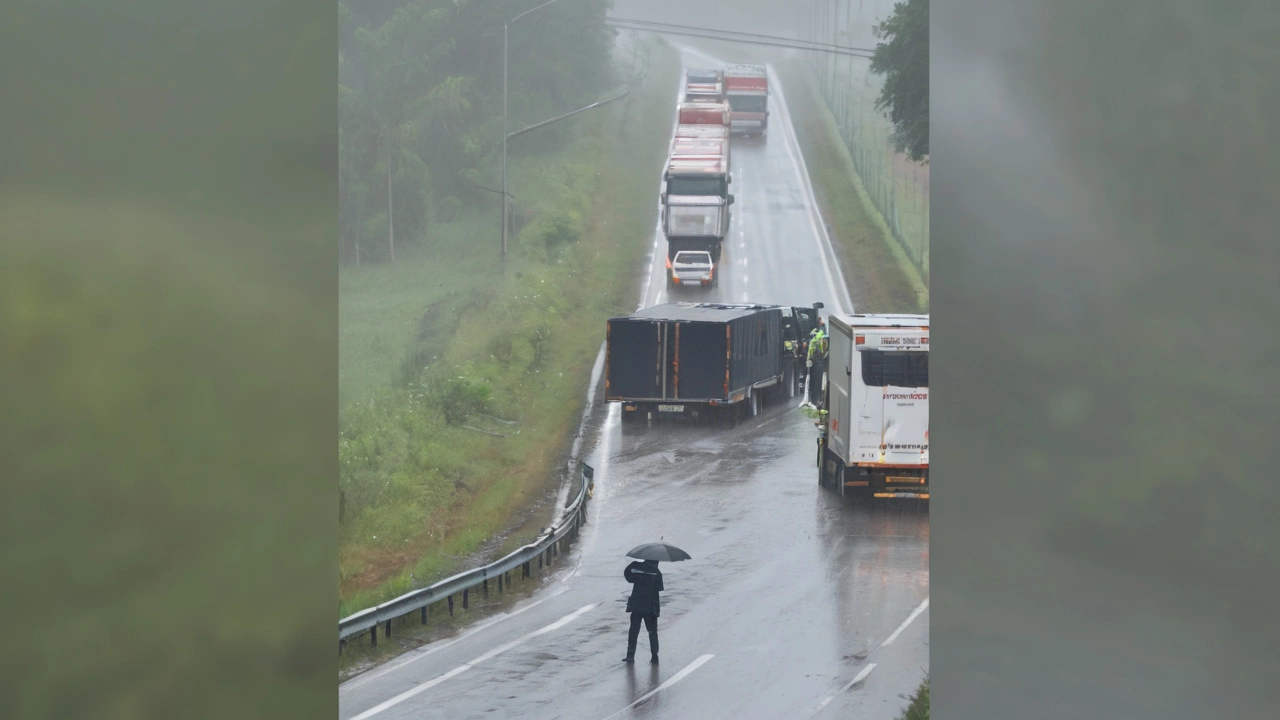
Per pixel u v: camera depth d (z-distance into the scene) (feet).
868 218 483.10
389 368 389.39
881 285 442.50
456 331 427.74
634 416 324.19
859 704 200.95
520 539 278.87
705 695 206.80
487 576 232.73
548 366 412.98
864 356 219.61
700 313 333.62
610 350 325.62
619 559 258.98
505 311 448.24
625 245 532.73
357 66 561.84
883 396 220.64
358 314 439.63
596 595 239.09
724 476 293.64
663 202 444.55
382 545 293.64
